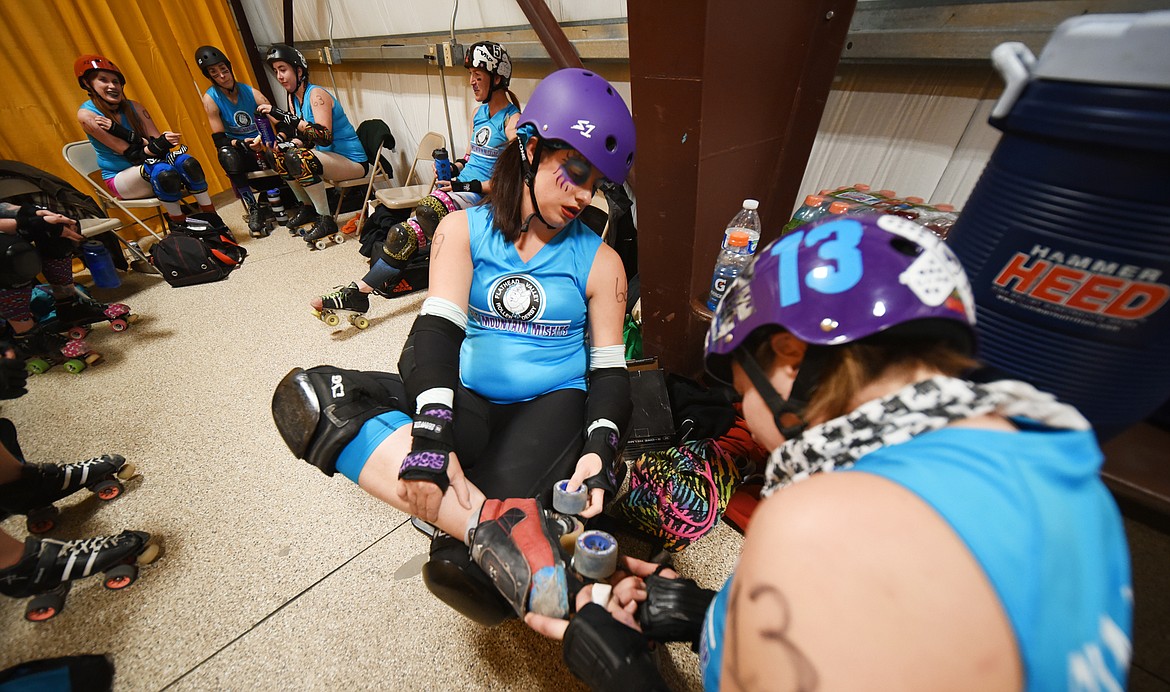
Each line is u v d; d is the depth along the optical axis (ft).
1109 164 1.72
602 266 3.28
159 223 10.87
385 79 11.31
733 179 4.16
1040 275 2.03
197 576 3.69
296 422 2.80
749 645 1.00
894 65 4.13
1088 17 1.69
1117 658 0.95
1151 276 1.78
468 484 2.70
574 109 2.54
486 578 2.50
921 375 1.20
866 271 1.24
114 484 4.32
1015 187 2.04
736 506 4.06
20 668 2.81
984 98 3.76
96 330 7.05
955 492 0.90
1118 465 2.43
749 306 1.46
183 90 11.75
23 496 3.68
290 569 3.75
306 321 7.34
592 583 2.44
